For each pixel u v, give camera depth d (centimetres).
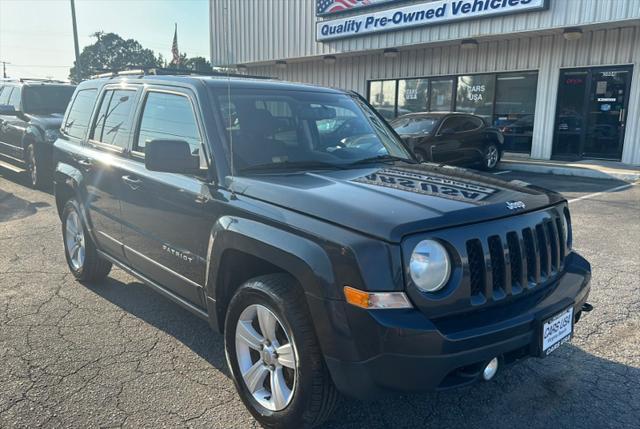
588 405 320
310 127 382
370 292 236
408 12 1569
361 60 1928
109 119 463
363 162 371
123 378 343
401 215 250
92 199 464
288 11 1977
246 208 294
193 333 411
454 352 237
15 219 790
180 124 366
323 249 250
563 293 290
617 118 1366
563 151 1470
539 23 1314
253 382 298
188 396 324
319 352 259
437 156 1224
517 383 345
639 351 385
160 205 366
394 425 301
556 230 305
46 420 296
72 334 405
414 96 1792
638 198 968
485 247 259
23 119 1077
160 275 384
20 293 489
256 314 298
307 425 270
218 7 2288
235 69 2344
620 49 1316
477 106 1631
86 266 499
